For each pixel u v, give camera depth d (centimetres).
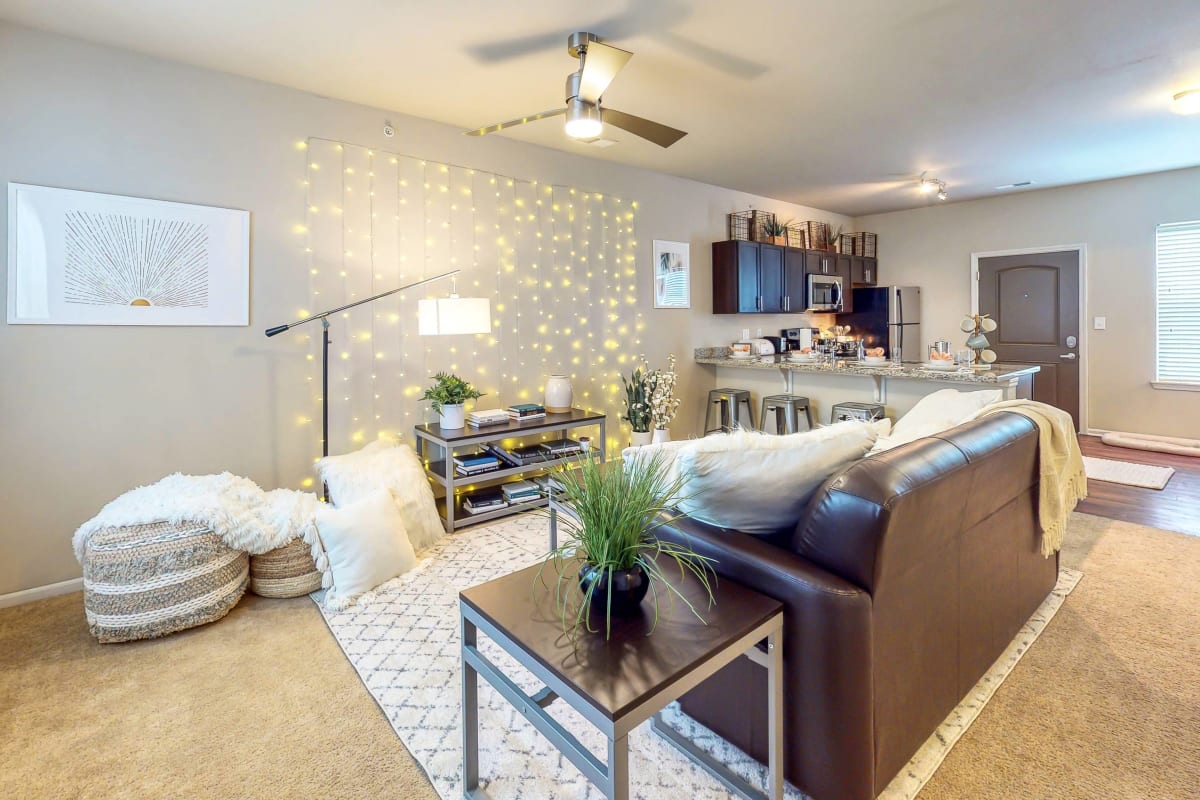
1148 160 495
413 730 179
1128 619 237
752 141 429
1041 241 612
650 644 123
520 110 361
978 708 184
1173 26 270
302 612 254
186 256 299
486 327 347
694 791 155
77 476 279
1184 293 536
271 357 328
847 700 136
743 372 553
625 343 499
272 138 322
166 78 291
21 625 245
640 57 294
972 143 439
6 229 258
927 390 411
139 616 227
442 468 375
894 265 724
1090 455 514
